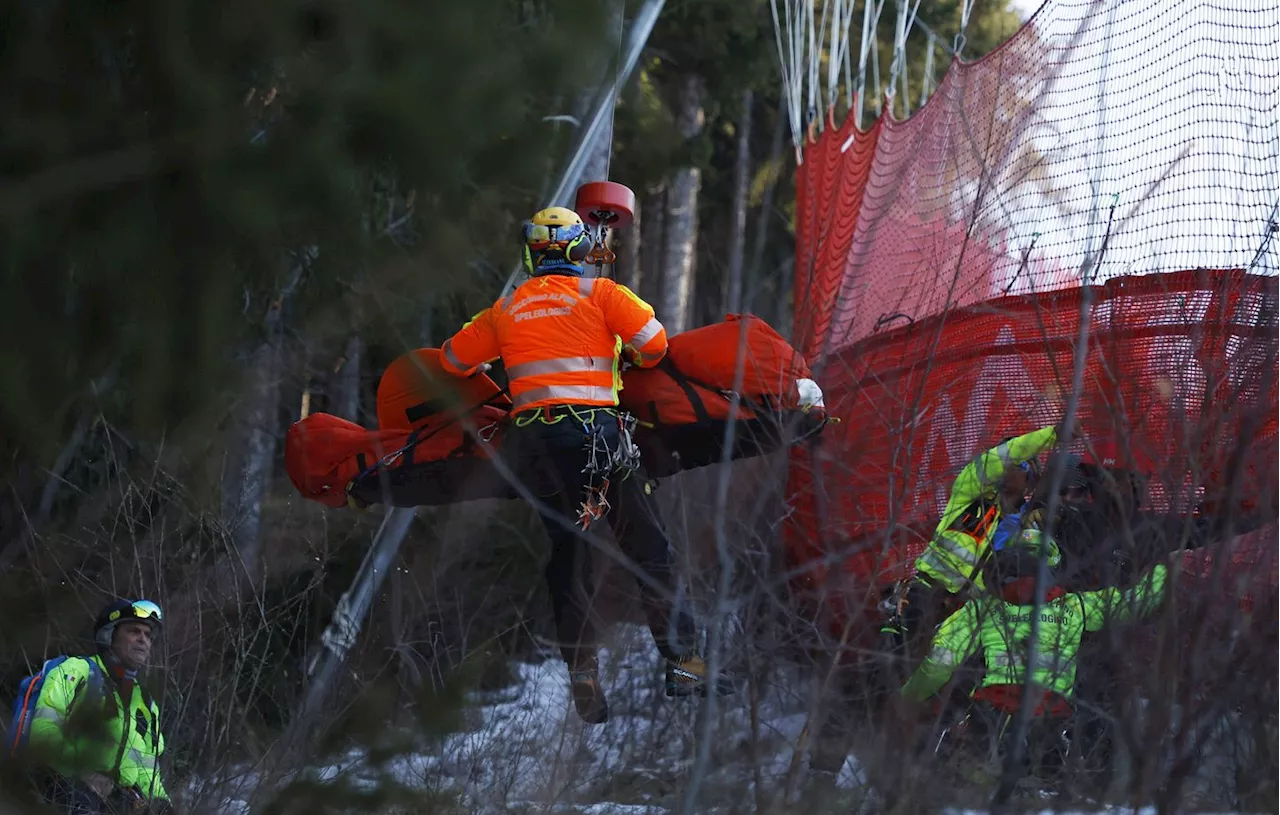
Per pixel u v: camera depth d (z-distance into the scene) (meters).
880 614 9.02
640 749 9.23
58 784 7.59
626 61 13.36
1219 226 11.16
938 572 9.66
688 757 8.75
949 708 9.15
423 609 10.97
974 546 9.90
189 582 10.02
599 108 12.55
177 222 7.01
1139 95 12.02
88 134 6.68
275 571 11.73
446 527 13.64
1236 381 9.09
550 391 10.64
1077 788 8.23
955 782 8.20
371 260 7.65
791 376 10.95
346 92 7.18
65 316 6.82
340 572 13.64
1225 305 10.15
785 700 8.59
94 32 6.84
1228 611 8.04
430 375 10.28
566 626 10.15
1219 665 7.88
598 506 10.40
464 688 8.19
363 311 8.77
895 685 7.97
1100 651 8.87
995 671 9.15
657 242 42.69
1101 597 8.89
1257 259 9.95
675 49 34.91
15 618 8.13
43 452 7.00
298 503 13.20
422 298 8.29
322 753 8.19
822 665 8.14
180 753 9.51
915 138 15.59
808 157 21.39
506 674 11.12
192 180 6.96
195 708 9.70
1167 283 11.05
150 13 6.72
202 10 6.75
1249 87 11.25
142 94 6.86
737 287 9.23
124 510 9.95
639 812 8.45
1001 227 11.86
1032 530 9.83
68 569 9.50
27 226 6.35
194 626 9.79
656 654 10.25
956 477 10.86
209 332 7.12
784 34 22.06
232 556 10.61
